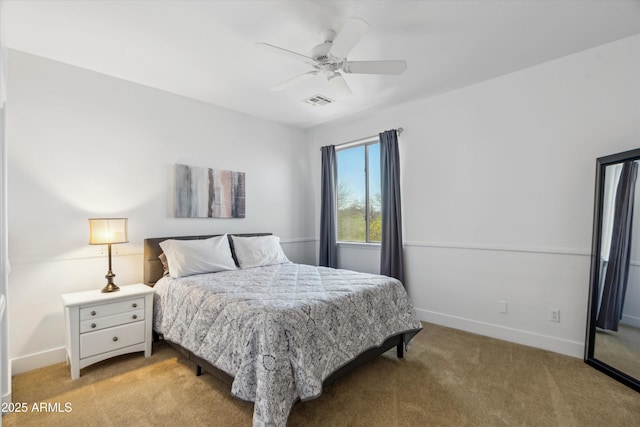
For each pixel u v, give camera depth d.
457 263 3.32
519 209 2.92
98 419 1.86
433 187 3.49
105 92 2.92
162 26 2.19
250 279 2.75
